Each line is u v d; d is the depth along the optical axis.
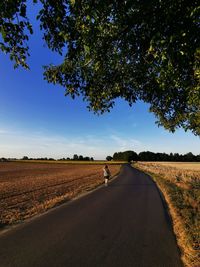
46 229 9.51
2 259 6.67
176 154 182.50
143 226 9.86
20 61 5.15
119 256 6.79
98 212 12.55
